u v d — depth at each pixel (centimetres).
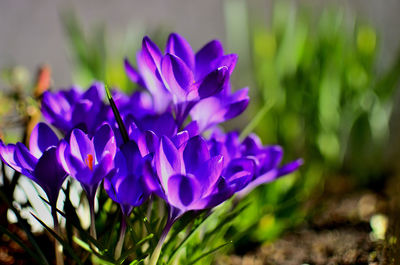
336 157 99
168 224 51
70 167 50
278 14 98
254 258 71
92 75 86
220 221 60
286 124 92
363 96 93
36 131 54
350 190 98
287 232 78
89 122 56
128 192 51
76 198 64
